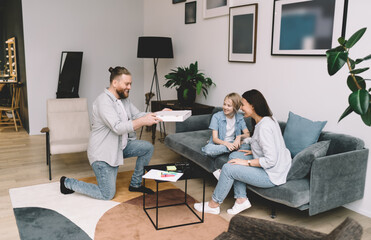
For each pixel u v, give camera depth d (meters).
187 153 3.29
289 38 3.12
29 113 5.23
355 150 2.49
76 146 3.33
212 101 4.38
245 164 2.49
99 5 5.59
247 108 2.53
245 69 3.73
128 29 5.91
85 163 3.86
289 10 3.09
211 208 2.60
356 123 2.64
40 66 5.23
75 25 5.43
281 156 2.41
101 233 2.29
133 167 3.74
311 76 2.97
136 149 2.95
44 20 5.17
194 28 4.62
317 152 2.29
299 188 2.27
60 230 2.32
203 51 4.47
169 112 2.83
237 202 2.57
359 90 1.82
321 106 2.90
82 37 5.52
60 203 2.76
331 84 2.80
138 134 5.41
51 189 3.05
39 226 2.37
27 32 5.06
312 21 2.90
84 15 5.48
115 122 2.63
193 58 4.71
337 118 2.78
